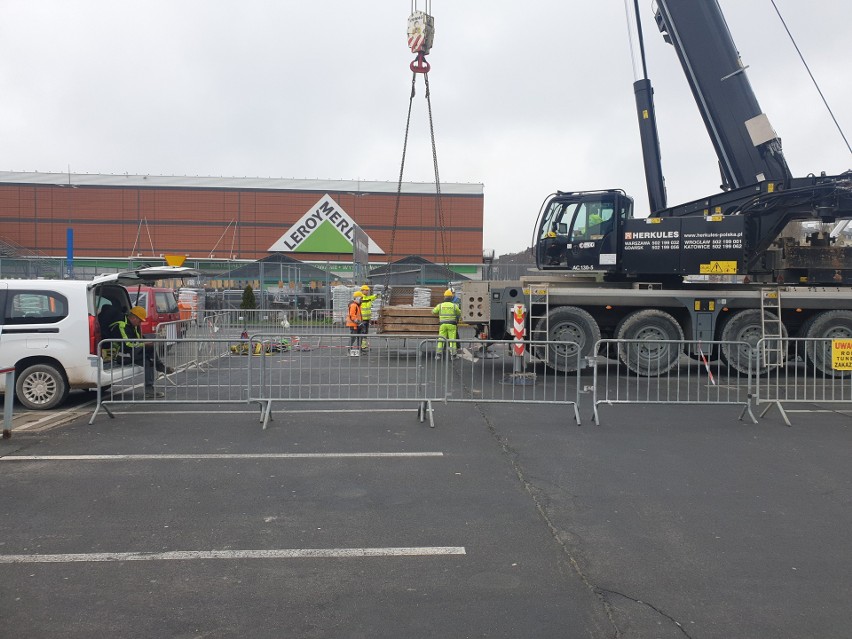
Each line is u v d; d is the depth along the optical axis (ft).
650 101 48.32
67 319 29.84
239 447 23.77
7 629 11.37
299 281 99.76
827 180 41.70
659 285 44.50
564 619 11.90
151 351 33.91
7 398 24.63
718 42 43.60
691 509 17.80
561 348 41.32
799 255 43.57
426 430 26.66
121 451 23.09
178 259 60.80
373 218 165.68
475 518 16.97
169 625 11.59
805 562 14.48
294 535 15.74
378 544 15.25
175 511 17.26
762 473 21.16
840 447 24.48
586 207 44.06
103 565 14.05
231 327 66.64
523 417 29.25
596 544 15.38
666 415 30.07
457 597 12.70
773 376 44.47
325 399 27.94
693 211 45.62
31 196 155.53
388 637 11.25
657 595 12.87
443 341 28.71
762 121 42.65
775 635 11.41
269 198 163.02
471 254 167.43
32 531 15.88
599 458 22.72
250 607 12.26
